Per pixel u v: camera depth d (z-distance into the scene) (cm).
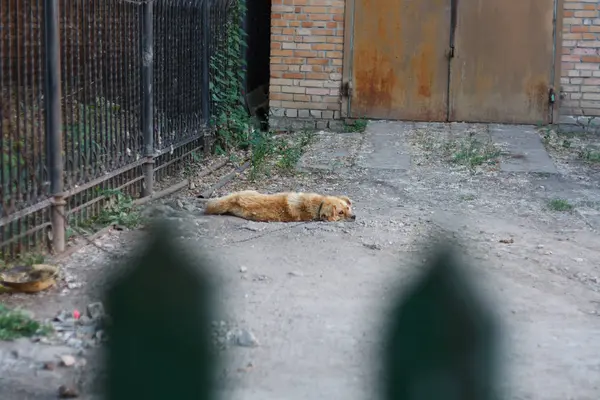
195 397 299
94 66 759
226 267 668
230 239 754
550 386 470
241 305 587
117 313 300
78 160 734
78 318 552
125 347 298
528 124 1322
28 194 653
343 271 671
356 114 1341
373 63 1328
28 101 652
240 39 1259
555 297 629
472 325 289
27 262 644
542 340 540
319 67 1337
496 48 1309
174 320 297
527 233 814
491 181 1041
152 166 898
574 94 1312
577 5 1292
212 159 1123
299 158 1142
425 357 286
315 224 815
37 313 562
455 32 1309
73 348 507
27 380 462
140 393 298
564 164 1130
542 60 1306
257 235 769
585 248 766
